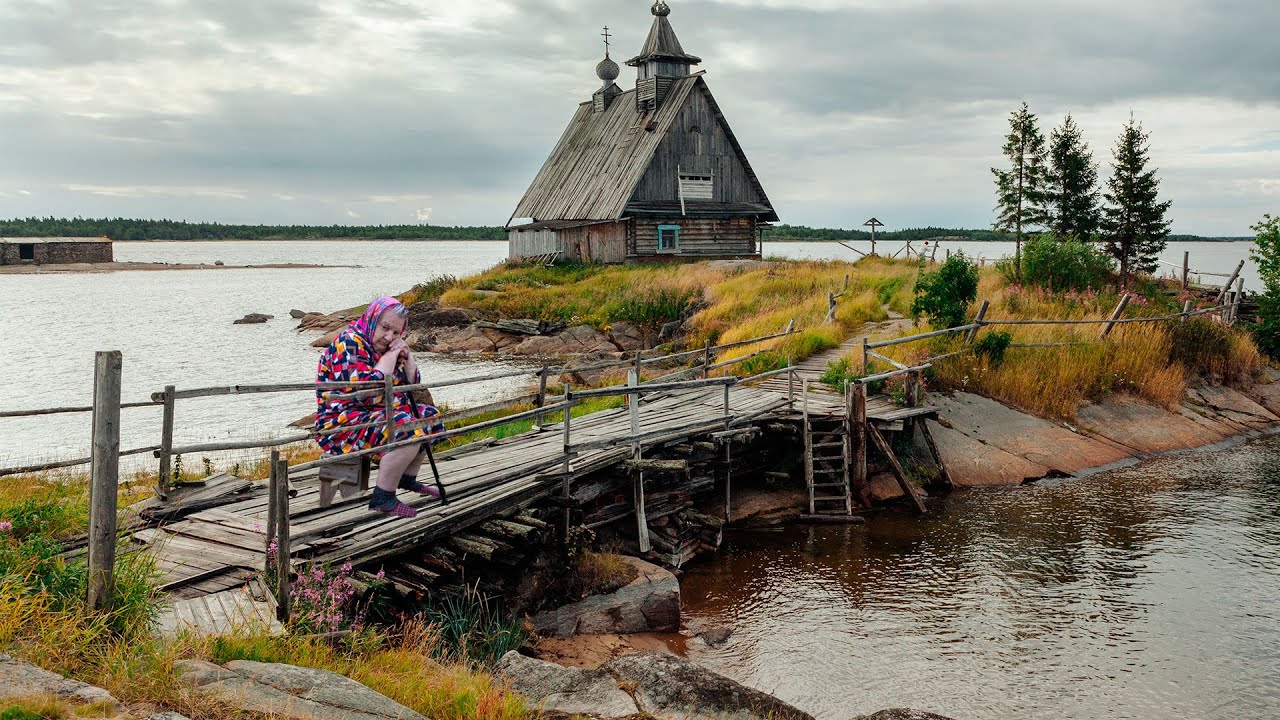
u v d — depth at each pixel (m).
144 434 19.75
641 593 10.73
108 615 6.05
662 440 12.92
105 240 121.88
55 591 6.41
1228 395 23.11
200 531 9.01
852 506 15.46
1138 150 37.50
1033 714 8.71
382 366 8.19
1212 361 23.83
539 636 9.86
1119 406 20.61
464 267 127.50
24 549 6.73
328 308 55.38
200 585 7.60
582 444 11.20
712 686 6.67
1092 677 9.45
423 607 8.67
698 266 41.41
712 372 20.92
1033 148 34.38
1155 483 16.91
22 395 24.44
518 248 54.84
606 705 6.45
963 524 14.62
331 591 7.36
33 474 13.91
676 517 13.19
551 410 10.47
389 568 8.83
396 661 6.95
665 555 12.62
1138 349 22.14
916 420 16.94
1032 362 20.66
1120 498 15.91
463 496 9.19
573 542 10.79
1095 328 23.19
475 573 9.79
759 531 14.48
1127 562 12.73
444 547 9.26
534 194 54.31
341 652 6.96
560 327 35.28
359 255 199.12
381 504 8.12
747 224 48.97
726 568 12.86
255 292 70.62
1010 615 11.04
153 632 6.38
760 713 6.47
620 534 12.72
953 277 21.36
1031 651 10.05
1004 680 9.39
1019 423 18.83
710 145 47.66
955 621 10.88
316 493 10.18
